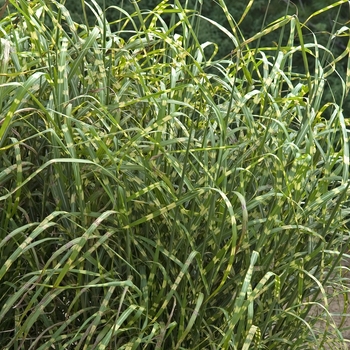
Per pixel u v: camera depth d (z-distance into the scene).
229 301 2.58
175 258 2.39
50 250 2.57
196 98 2.71
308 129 2.56
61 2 2.71
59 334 2.41
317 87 2.68
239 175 2.57
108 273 2.36
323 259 2.59
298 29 2.57
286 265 2.55
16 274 2.54
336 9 7.83
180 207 2.41
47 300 2.26
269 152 2.56
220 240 2.43
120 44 2.80
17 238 2.48
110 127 2.56
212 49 7.64
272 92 2.74
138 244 2.42
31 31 2.40
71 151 2.26
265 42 7.79
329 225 2.57
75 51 2.62
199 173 2.57
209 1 7.74
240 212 2.47
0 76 2.31
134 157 2.47
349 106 7.38
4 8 2.37
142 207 2.49
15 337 2.31
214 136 2.65
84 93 2.58
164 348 2.54
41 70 2.57
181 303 2.42
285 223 2.57
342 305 4.72
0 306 2.55
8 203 2.41
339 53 7.75
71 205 2.40
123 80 2.71
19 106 2.48
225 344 2.22
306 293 2.70
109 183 2.46
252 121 2.60
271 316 2.65
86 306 2.45
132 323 2.34
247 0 7.81
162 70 2.95
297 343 2.63
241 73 3.97
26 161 2.52
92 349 2.24
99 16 2.78
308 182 2.72
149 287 2.47
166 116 2.35
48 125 2.40
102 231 2.50
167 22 7.70
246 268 2.52
